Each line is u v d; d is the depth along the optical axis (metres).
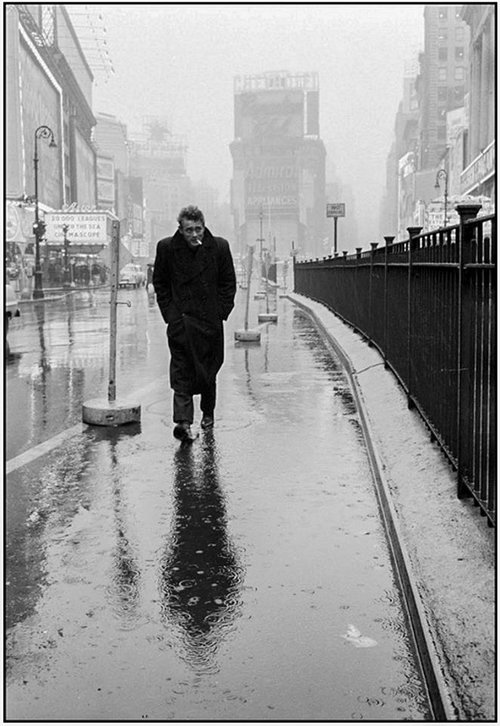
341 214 34.44
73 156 106.81
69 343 17.78
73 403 9.70
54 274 68.12
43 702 3.13
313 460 6.76
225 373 12.13
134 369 12.95
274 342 17.11
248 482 6.10
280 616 3.84
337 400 9.71
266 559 4.56
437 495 5.06
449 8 136.62
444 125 138.00
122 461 6.75
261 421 8.41
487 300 4.38
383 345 10.98
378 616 3.83
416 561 4.16
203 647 3.54
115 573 4.39
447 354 5.71
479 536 4.22
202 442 7.42
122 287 66.94
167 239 7.44
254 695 3.15
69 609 3.95
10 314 19.88
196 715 3.02
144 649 3.54
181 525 5.14
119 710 3.06
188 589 4.16
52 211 71.44
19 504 5.61
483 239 4.59
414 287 7.73
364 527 5.09
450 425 5.56
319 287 29.39
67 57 111.12
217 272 7.51
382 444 6.79
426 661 3.29
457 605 3.55
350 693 3.16
